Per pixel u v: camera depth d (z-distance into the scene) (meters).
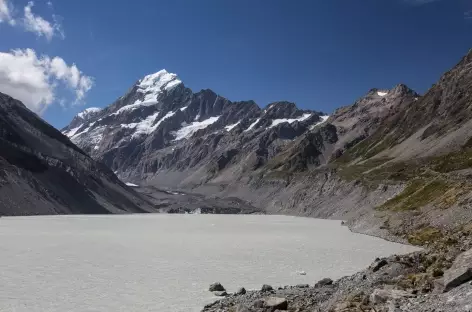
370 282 35.47
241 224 176.00
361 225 127.12
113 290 45.34
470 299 22.34
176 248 85.06
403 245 86.06
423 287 28.88
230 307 35.41
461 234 59.16
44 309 38.06
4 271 56.38
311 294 37.62
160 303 39.91
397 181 177.25
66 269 58.44
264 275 54.47
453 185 103.88
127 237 111.06
